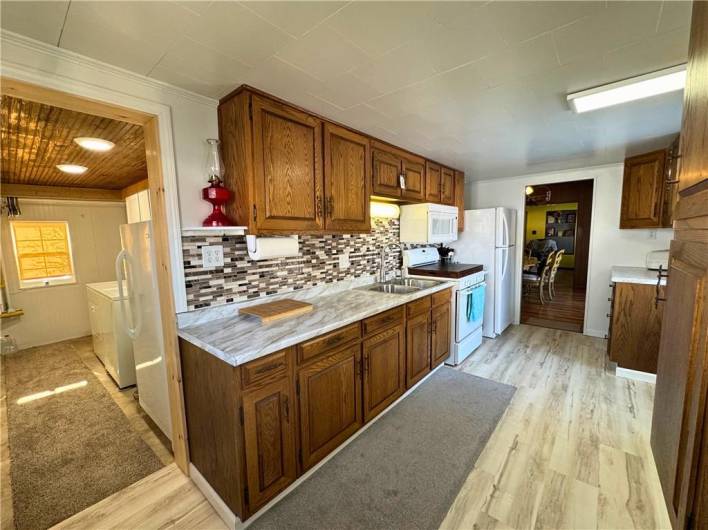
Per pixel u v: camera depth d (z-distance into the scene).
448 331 3.02
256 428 1.40
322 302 2.23
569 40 1.24
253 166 1.60
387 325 2.18
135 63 1.33
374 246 3.00
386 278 3.13
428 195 3.14
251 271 1.96
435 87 1.61
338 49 1.27
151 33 1.13
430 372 2.77
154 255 1.79
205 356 1.48
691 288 0.86
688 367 0.83
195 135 1.66
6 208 3.76
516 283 4.33
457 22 1.12
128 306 2.34
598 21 1.13
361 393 1.98
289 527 1.43
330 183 2.03
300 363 1.57
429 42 1.24
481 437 2.00
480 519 1.45
